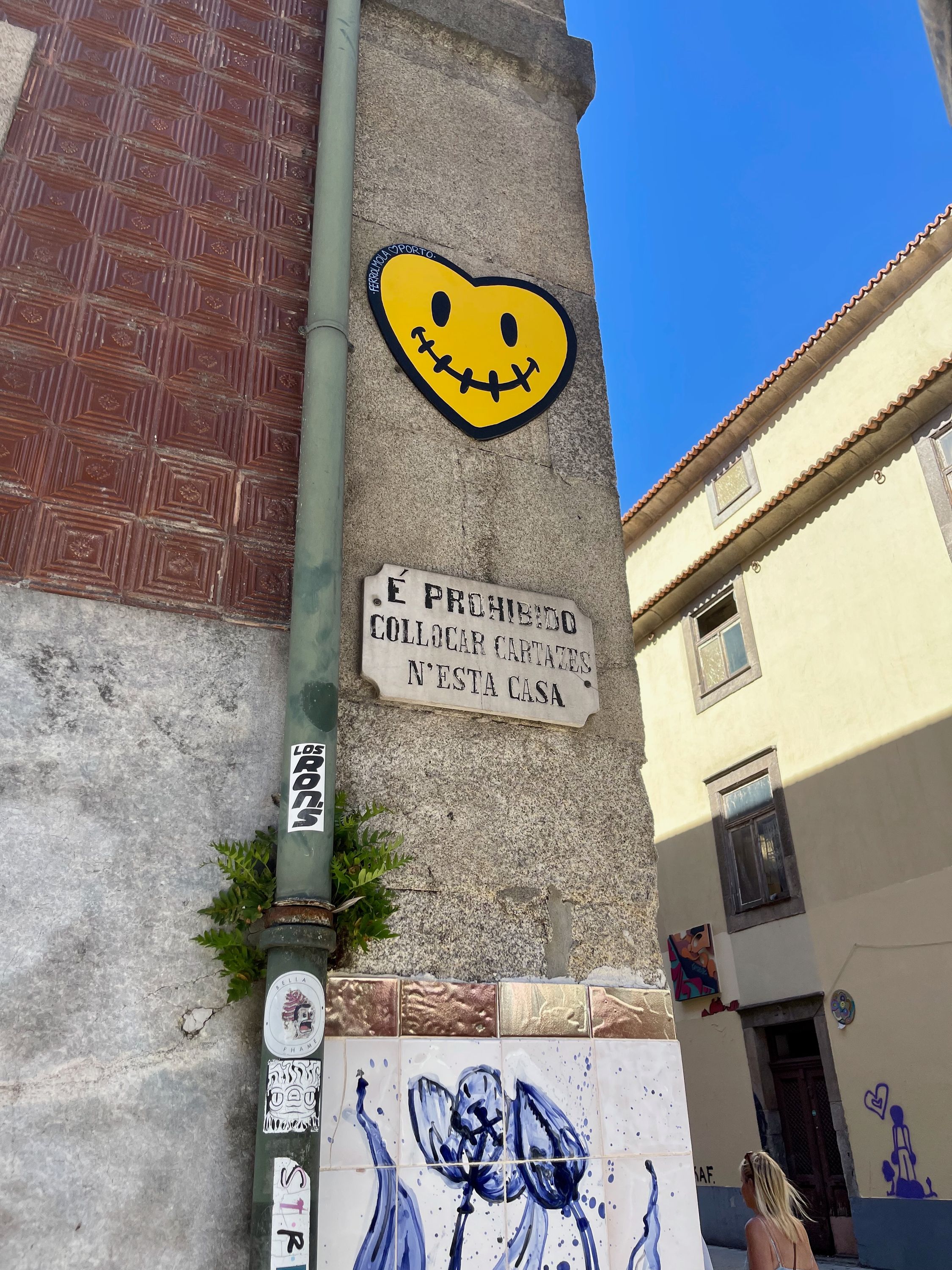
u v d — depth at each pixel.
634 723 3.50
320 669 2.74
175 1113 2.33
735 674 12.40
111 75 3.75
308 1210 2.13
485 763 3.15
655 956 3.13
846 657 10.70
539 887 3.05
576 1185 2.65
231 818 2.72
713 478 14.22
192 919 2.55
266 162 3.92
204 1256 2.22
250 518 3.21
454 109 4.50
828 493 11.38
